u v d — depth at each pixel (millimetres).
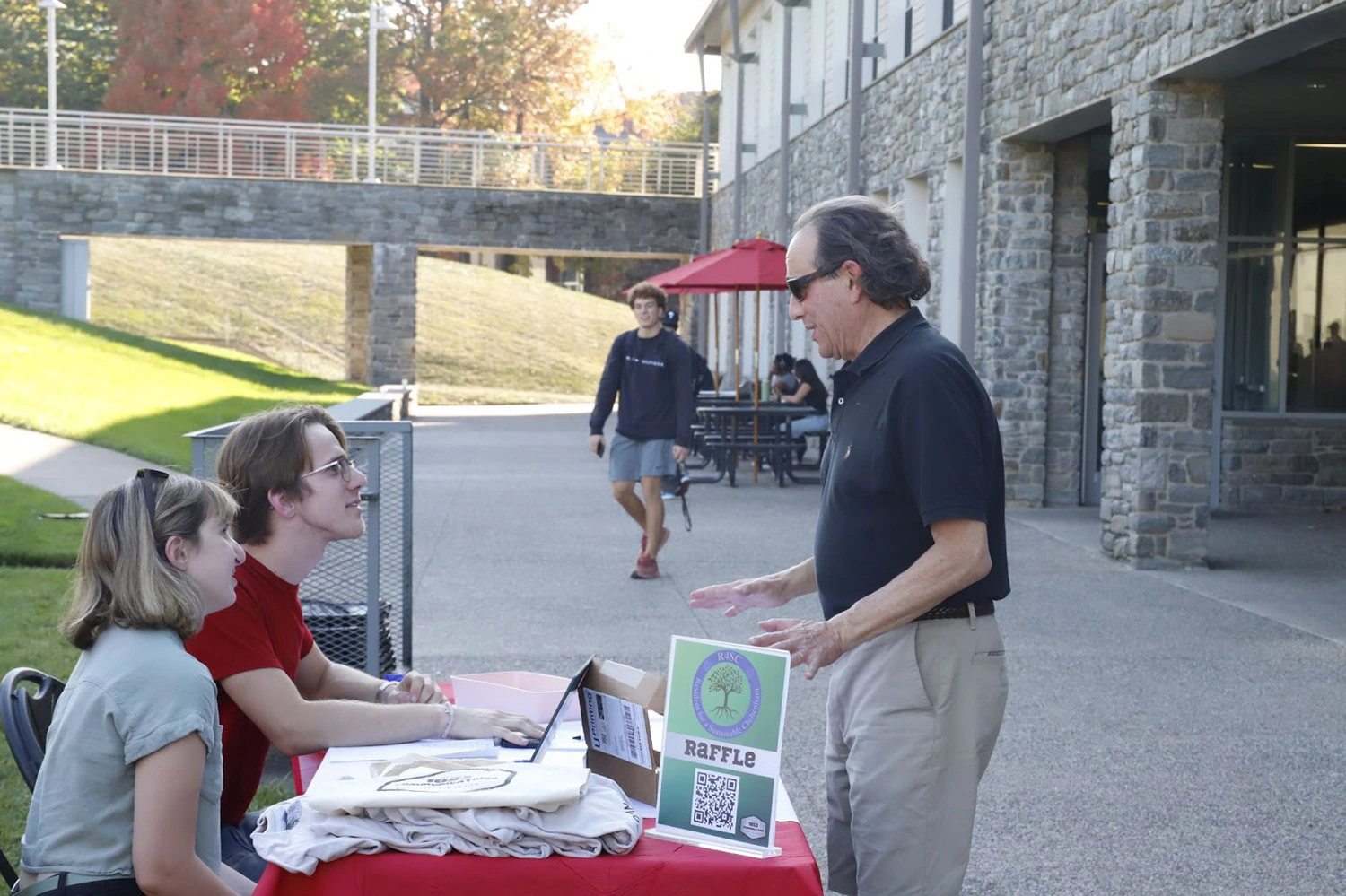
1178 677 6301
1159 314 8953
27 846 2391
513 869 2195
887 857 2734
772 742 2275
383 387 27016
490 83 50062
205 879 2363
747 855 2256
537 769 2393
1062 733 5434
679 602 8055
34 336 25672
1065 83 10188
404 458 4871
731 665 2314
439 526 11266
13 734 2664
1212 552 9906
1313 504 12391
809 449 18359
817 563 2883
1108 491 9594
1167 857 4168
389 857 2203
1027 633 7195
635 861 2209
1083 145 11859
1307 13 6887
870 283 2719
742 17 25688
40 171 28219
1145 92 8852
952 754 2727
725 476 15875
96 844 2346
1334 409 12508
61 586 7805
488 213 29609
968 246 11438
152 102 44188
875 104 16172
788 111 18672
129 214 28500
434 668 6355
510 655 6652
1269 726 5531
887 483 2684
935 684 2713
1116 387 9406
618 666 2531
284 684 2803
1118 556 9422
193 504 2498
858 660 2789
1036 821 4469
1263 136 12258
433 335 42406
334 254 49062
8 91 47000
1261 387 12461
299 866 2156
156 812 2314
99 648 2422
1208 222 8898
